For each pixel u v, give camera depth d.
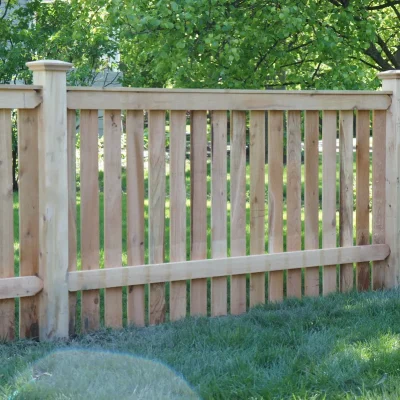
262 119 6.23
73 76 14.13
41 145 5.33
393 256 6.91
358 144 6.79
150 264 5.82
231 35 8.30
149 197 5.82
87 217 5.60
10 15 15.30
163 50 8.29
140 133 5.76
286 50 8.85
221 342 5.14
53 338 5.41
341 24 8.90
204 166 6.03
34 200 5.41
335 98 6.52
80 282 5.52
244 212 6.23
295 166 6.43
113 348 5.16
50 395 4.03
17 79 14.66
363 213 6.86
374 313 5.96
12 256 5.35
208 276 6.03
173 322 5.87
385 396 3.96
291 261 6.40
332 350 4.86
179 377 4.41
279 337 5.26
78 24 10.52
